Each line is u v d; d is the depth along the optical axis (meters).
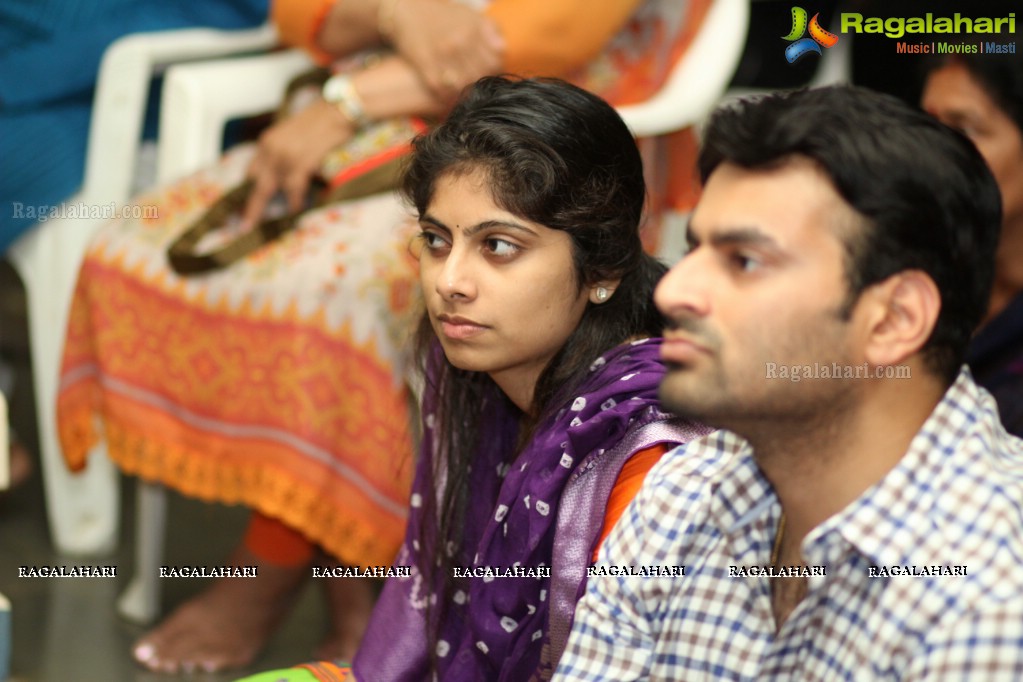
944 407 1.17
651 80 3.19
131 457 2.90
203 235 2.93
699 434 1.54
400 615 1.82
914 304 1.13
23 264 3.38
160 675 2.83
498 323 1.56
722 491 1.29
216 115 3.29
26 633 3.01
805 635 1.21
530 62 3.01
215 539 3.58
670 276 1.16
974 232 1.14
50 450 3.43
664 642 1.34
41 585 3.27
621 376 1.57
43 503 3.81
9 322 4.63
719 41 3.18
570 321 1.61
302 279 2.73
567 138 1.55
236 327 2.78
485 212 1.53
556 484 1.56
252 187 3.00
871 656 1.15
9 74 3.41
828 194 1.11
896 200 1.10
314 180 2.97
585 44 3.04
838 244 1.11
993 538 1.11
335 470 2.73
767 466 1.23
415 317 2.31
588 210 1.55
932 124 1.13
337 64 3.26
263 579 2.85
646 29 3.19
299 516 2.72
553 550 1.57
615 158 1.60
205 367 2.82
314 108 3.00
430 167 1.57
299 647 2.98
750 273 1.13
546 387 1.62
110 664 2.87
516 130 1.53
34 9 3.47
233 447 2.80
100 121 3.39
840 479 1.20
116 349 2.91
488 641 1.64
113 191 3.41
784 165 1.12
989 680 1.06
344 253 2.76
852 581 1.18
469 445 1.76
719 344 1.14
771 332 1.12
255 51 3.70
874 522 1.15
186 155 3.26
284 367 2.72
